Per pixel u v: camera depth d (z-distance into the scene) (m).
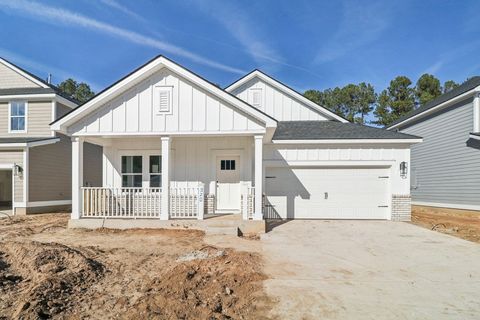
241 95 15.60
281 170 12.05
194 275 5.09
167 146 9.74
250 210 10.02
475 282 5.02
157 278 5.02
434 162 16.48
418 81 34.16
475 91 13.30
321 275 5.28
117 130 9.77
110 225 9.52
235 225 9.31
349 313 3.85
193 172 11.38
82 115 9.73
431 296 4.41
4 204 18.61
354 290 4.61
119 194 11.15
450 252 6.95
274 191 12.01
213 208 11.18
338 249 7.17
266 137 10.87
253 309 3.94
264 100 15.59
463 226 10.95
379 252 6.91
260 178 9.55
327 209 11.93
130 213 10.19
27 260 5.55
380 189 11.86
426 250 7.12
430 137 16.84
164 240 8.00
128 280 4.95
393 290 4.63
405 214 11.59
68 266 5.38
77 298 4.23
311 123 14.64
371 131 12.71
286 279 5.05
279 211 11.97
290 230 9.62
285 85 15.38
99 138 11.11
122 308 3.94
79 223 9.59
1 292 4.36
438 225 11.09
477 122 13.50
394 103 34.34
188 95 9.73
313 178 12.01
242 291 4.51
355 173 11.93
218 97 9.64
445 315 3.83
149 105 9.78
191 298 4.22
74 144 9.91
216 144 11.37
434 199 16.42
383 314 3.83
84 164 17.88
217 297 4.28
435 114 16.44
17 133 15.82
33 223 10.97
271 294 4.41
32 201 14.36
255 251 6.88
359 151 11.86
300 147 11.97
